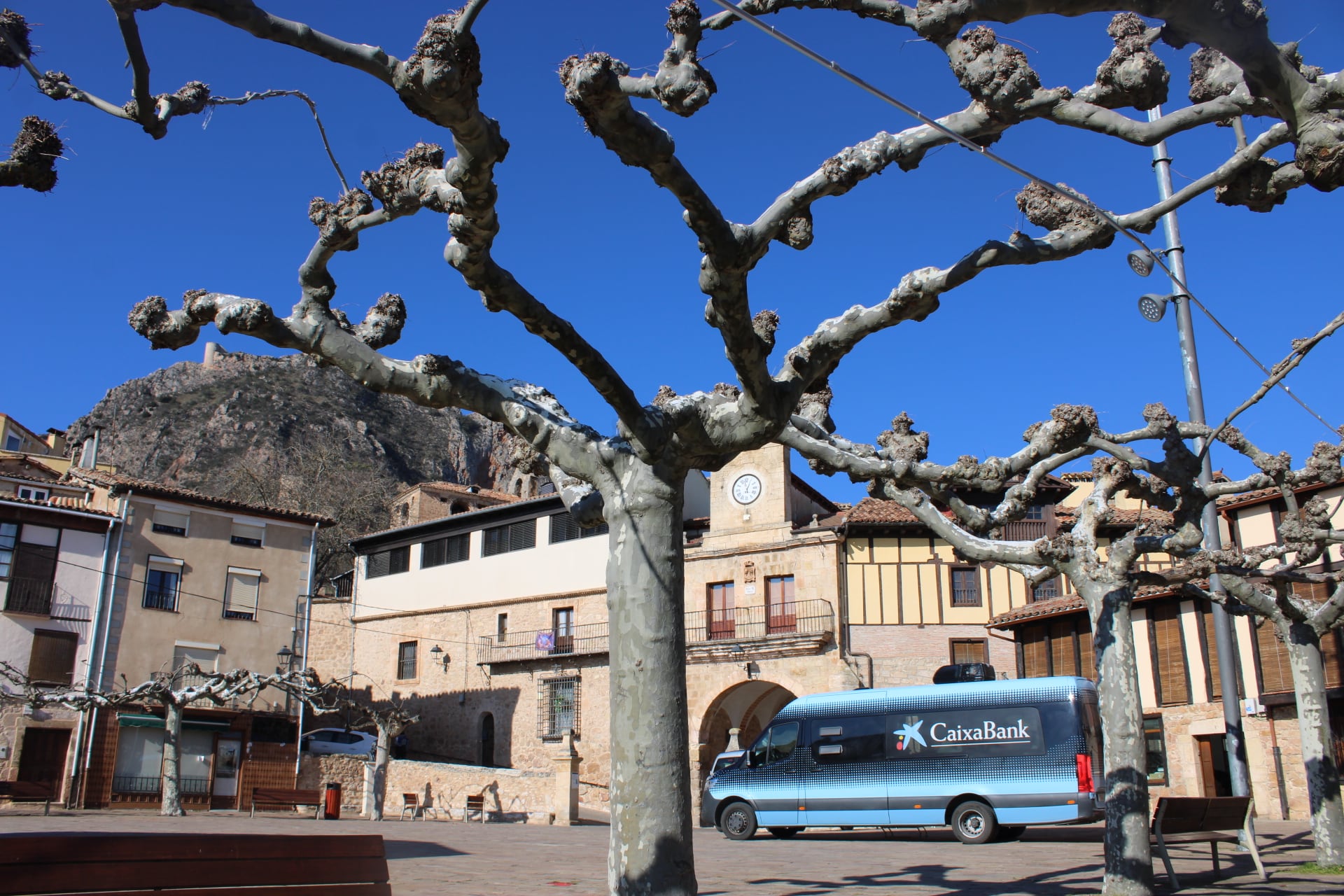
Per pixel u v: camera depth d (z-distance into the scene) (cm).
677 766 609
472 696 3816
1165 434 995
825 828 2150
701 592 3431
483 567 3953
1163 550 954
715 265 570
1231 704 1440
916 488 1052
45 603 3200
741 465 3494
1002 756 1712
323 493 6525
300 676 2888
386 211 634
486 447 12888
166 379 12206
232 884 462
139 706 3266
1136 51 514
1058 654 2783
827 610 3172
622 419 625
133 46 526
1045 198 638
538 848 1501
